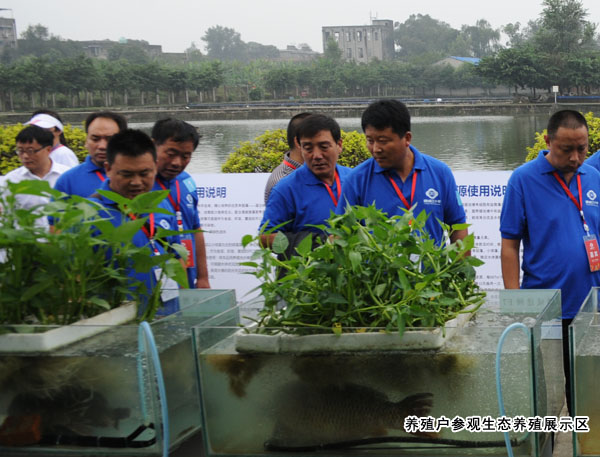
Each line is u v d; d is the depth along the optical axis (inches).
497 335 60.0
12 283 68.7
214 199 187.2
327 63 1927.9
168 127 118.5
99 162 125.4
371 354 59.7
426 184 107.3
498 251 174.7
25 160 156.9
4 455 64.6
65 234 68.5
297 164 138.3
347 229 64.9
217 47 4628.4
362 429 60.7
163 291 79.7
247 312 69.6
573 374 57.4
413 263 67.1
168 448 62.1
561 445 93.5
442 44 3462.1
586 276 110.8
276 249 71.3
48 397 62.8
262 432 62.0
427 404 59.3
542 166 112.9
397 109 101.5
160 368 61.3
